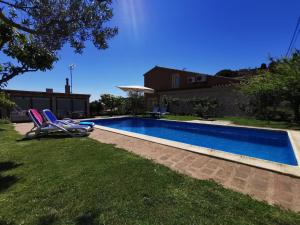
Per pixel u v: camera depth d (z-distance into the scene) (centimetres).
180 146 542
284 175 345
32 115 740
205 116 1642
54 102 1653
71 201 254
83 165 389
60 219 218
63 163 403
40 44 398
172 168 379
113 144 583
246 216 223
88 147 537
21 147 548
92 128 902
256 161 408
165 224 209
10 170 365
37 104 1561
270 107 1390
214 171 364
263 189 293
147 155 465
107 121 1568
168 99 2167
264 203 250
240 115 1602
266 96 1381
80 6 341
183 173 352
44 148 532
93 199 259
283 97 1279
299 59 1238
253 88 1414
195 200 257
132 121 1694
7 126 1064
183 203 250
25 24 342
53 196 267
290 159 600
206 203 249
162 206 243
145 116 1783
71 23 347
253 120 1324
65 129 743
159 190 283
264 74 1489
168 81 2473
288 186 303
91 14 355
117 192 276
